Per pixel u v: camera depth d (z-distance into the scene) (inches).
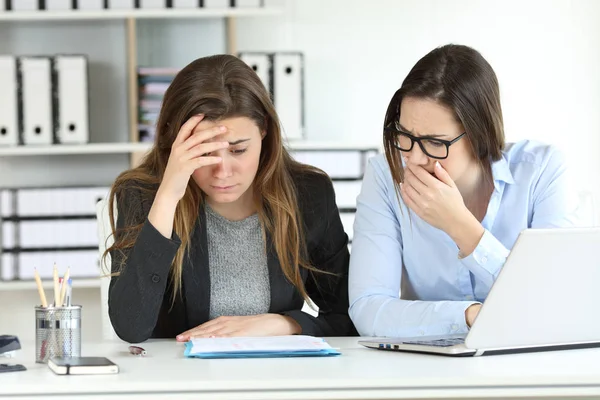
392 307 80.8
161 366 61.2
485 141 79.3
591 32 173.9
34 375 57.8
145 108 160.9
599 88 174.1
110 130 170.9
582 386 55.8
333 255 93.7
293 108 160.6
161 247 77.0
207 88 80.3
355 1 172.4
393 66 173.0
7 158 170.4
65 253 159.9
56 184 171.6
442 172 78.0
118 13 159.3
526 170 87.7
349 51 172.4
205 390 54.5
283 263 89.0
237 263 89.2
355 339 78.5
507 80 173.9
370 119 173.2
